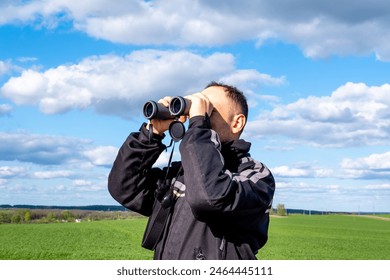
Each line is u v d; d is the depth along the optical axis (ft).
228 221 8.18
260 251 93.40
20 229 128.06
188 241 8.30
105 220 184.75
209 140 8.23
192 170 7.91
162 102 9.66
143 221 178.50
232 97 9.16
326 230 164.45
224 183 7.80
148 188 9.83
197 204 7.81
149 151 9.42
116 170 9.67
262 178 8.56
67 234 117.29
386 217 311.06
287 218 264.72
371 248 109.60
